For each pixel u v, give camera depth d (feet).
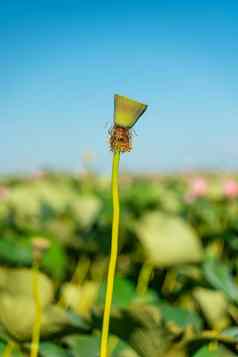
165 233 5.95
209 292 4.21
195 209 11.02
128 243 8.12
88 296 5.84
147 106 2.25
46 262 6.91
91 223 9.59
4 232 8.94
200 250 5.88
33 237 7.98
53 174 20.31
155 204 11.75
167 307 4.15
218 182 16.84
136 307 3.18
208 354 3.25
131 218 10.61
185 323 4.00
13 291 4.54
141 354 3.29
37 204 11.19
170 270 6.65
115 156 2.33
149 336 3.16
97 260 8.10
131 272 6.95
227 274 5.09
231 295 4.72
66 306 5.72
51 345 3.61
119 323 3.24
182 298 5.61
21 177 20.83
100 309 3.32
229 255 8.43
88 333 3.52
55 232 8.27
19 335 3.51
